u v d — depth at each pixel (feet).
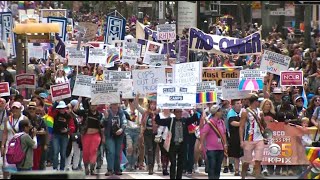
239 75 177.27
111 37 265.34
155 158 176.35
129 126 168.66
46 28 235.81
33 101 163.53
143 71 169.99
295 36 395.34
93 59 225.56
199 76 166.61
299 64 256.11
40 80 222.89
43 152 155.84
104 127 159.22
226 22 334.03
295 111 173.27
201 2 387.55
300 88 195.21
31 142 143.64
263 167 166.30
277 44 299.79
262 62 190.19
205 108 167.94
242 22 422.00
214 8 449.48
